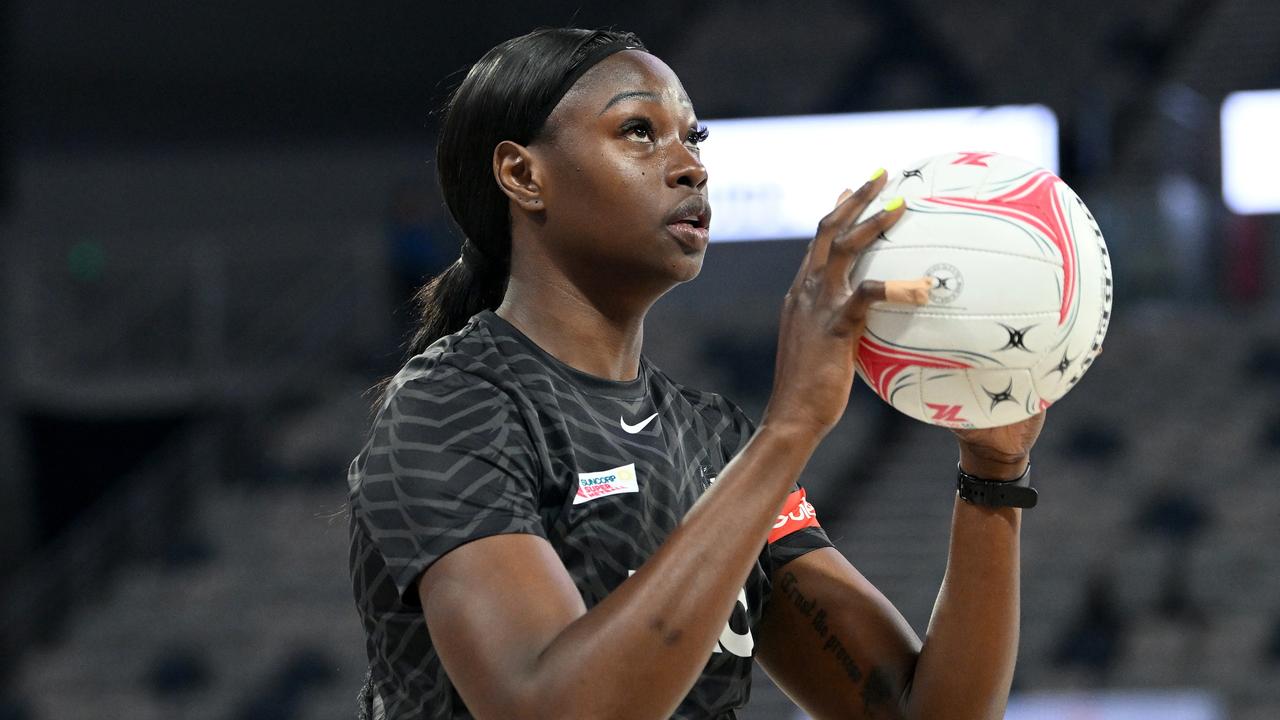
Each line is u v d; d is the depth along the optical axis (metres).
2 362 41.91
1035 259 5.58
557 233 6.22
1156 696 29.75
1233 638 31.02
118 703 33.84
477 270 6.76
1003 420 5.80
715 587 5.20
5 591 39.66
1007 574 6.36
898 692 6.60
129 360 43.38
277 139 49.59
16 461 41.12
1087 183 44.03
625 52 6.29
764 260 45.66
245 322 44.34
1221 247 41.03
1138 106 46.09
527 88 6.23
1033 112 44.69
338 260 45.28
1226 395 37.84
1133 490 35.28
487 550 5.43
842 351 5.52
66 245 44.25
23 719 33.69
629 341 6.44
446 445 5.65
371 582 5.88
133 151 48.84
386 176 49.56
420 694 5.84
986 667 6.37
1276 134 43.75
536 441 5.80
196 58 48.78
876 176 5.81
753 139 45.81
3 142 47.22
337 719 32.66
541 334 6.29
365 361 43.75
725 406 6.94
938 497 36.12
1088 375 39.00
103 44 48.06
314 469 40.31
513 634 5.23
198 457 39.72
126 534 37.81
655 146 6.15
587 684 5.04
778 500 5.39
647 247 6.08
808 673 6.81
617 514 5.86
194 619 35.91
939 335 5.55
